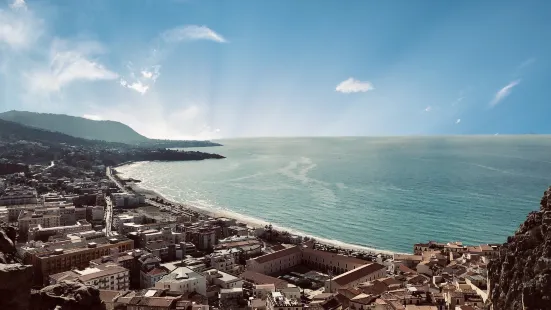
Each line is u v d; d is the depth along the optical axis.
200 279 181.75
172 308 146.00
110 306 150.75
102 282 183.25
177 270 186.88
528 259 96.56
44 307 92.12
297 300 164.12
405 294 164.12
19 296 77.25
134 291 167.75
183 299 155.88
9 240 93.19
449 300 151.12
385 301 157.50
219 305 170.38
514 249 105.25
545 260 91.12
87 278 179.00
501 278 104.81
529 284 89.94
